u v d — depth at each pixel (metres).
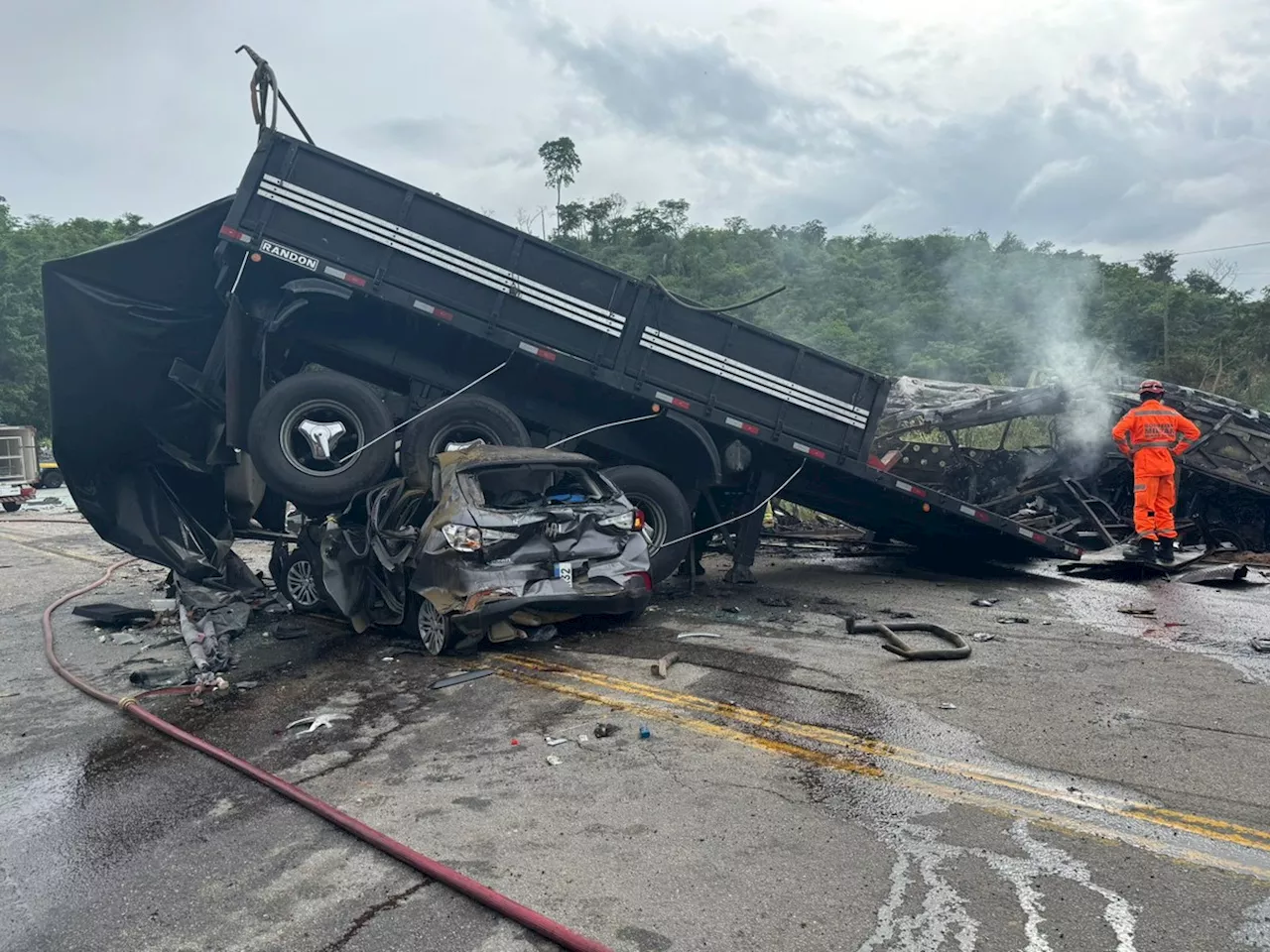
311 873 3.41
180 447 9.52
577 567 6.68
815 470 9.65
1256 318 38.62
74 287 8.34
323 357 9.28
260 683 6.29
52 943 3.00
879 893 3.06
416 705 5.53
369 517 7.57
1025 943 2.73
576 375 8.64
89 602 10.09
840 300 58.81
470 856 3.47
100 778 4.58
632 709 5.21
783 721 4.91
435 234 8.15
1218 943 2.69
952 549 11.41
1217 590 8.80
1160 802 3.68
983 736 4.55
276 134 7.87
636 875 3.27
